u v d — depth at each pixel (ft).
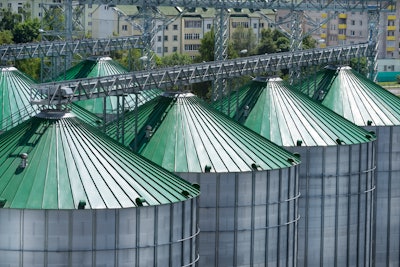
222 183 560.20
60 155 487.61
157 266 482.28
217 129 583.99
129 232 472.44
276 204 574.15
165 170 518.37
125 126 595.47
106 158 494.59
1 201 465.06
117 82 576.61
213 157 567.59
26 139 497.05
